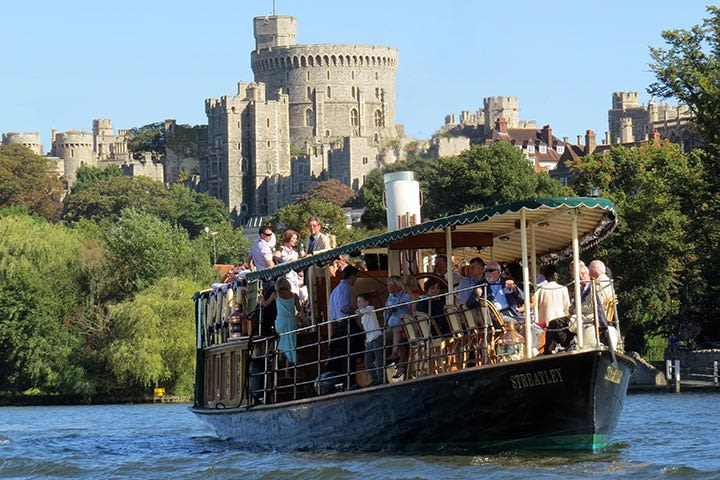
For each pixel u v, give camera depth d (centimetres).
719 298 17262
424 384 6519
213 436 10244
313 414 7194
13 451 9075
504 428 6456
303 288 7738
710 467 6481
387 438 6806
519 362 6244
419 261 7162
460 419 6500
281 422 7525
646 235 17875
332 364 7150
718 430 8731
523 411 6366
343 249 6919
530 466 6288
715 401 12319
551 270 6525
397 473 6225
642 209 17925
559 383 6266
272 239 8019
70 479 7312
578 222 6700
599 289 6450
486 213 6300
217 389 8562
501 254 7544
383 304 7219
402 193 7262
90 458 8338
